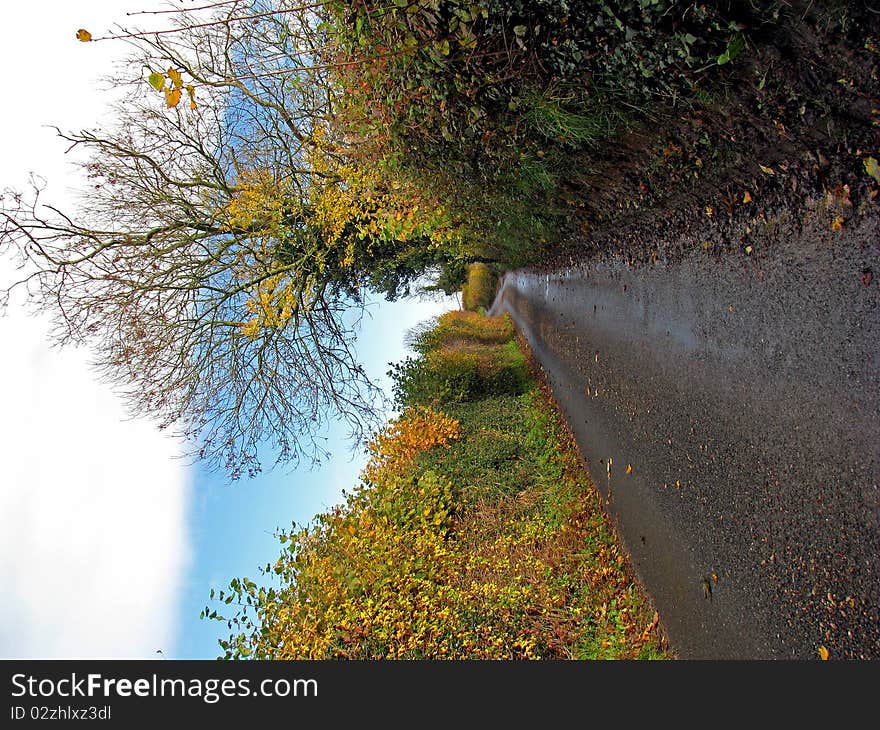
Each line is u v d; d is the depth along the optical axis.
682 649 4.24
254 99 7.55
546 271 11.19
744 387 3.72
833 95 2.69
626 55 3.25
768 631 3.34
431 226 7.47
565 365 9.13
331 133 7.21
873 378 2.67
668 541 4.68
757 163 3.43
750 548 3.56
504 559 6.26
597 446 6.89
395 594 5.88
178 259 8.41
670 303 4.88
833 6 2.35
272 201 7.93
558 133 4.31
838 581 2.85
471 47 3.49
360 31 3.99
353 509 7.83
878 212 2.64
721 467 3.96
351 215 8.09
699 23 2.80
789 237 3.26
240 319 8.65
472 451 9.04
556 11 3.15
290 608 6.03
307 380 8.91
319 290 9.27
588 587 5.57
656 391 5.16
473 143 4.84
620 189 5.34
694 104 3.48
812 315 3.08
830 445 2.93
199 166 8.34
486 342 16.81
